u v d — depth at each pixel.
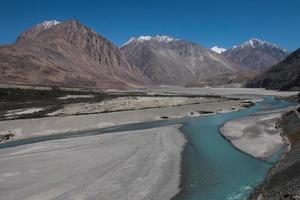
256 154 36.88
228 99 107.31
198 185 27.97
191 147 40.75
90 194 25.33
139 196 25.41
